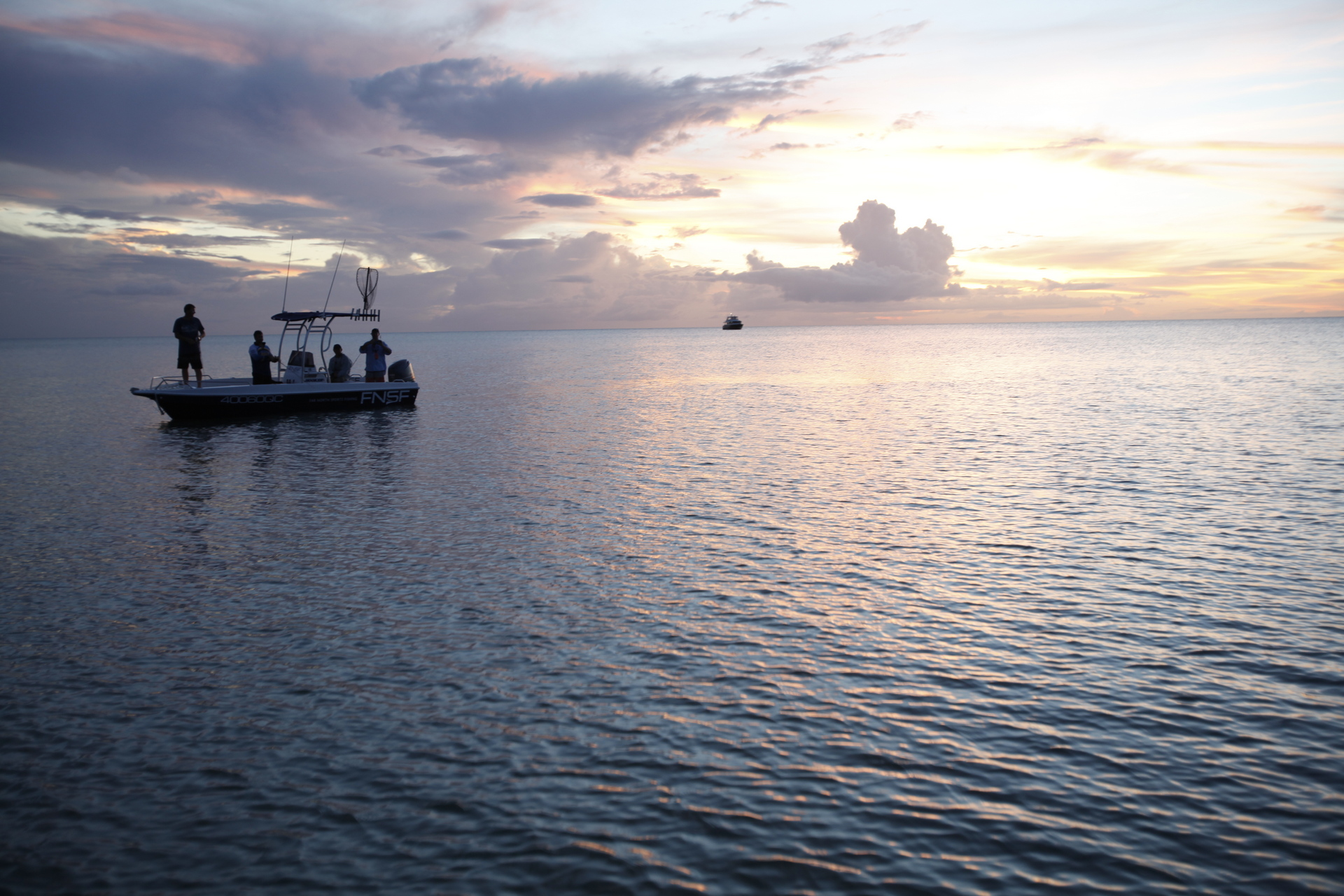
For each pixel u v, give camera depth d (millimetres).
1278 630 8406
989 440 21500
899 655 7922
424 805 5555
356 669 7648
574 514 13633
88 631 8594
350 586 9984
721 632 8500
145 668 7688
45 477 17266
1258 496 14219
